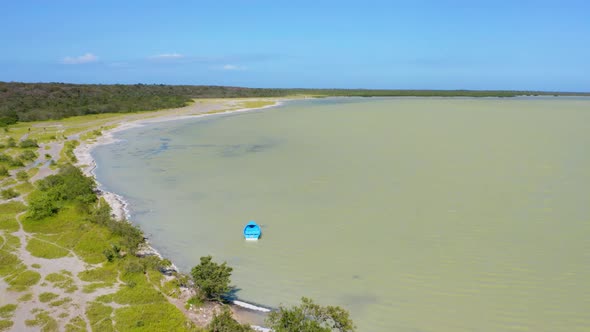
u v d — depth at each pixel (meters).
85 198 35.41
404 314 20.81
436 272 24.45
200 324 19.17
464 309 21.08
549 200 34.62
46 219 30.80
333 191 38.66
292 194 38.25
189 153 57.72
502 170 43.56
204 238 29.67
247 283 23.80
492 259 25.67
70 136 72.69
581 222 30.23
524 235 28.59
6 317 19.14
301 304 20.77
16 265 24.14
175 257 26.97
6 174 44.91
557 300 21.56
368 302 21.88
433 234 29.19
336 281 23.84
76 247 26.59
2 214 32.44
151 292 21.31
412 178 41.75
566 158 47.88
